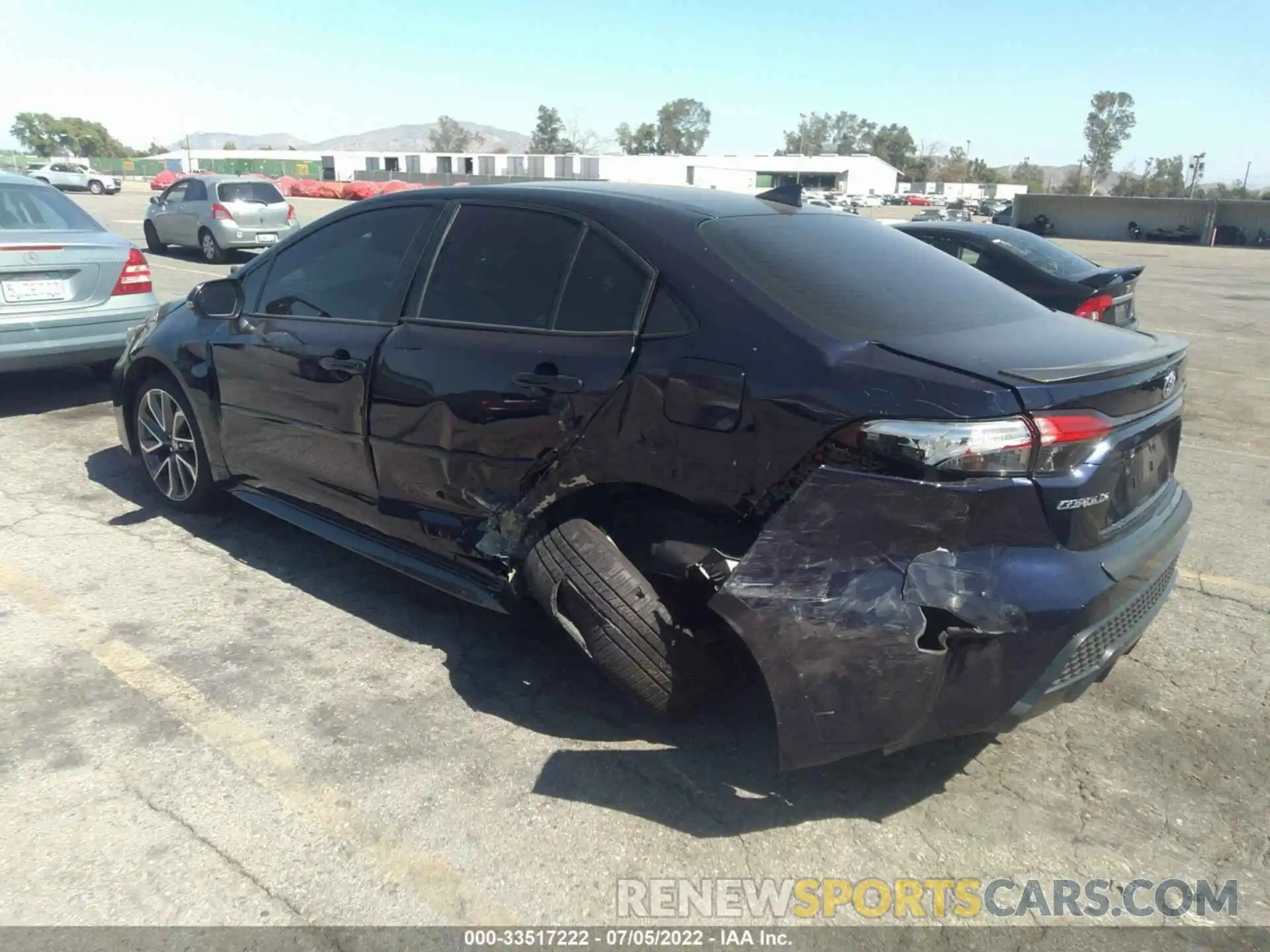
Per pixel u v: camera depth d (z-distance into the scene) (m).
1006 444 2.43
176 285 13.52
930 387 2.49
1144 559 2.80
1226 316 15.11
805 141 147.38
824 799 2.92
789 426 2.63
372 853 2.63
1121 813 2.88
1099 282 7.56
